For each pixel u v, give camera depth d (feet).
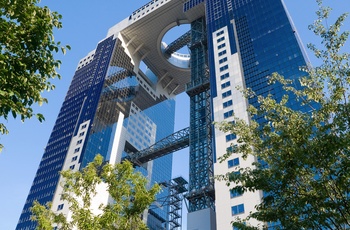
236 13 364.99
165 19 555.69
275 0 345.31
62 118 519.19
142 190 74.64
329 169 47.73
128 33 596.70
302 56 264.93
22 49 44.83
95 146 436.76
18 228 382.42
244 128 63.16
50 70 47.57
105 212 68.23
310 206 49.67
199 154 332.19
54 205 351.46
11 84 41.98
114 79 542.16
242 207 192.85
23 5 44.55
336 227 46.55
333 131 50.67
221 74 296.30
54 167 427.33
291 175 50.60
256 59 289.12
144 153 450.71
